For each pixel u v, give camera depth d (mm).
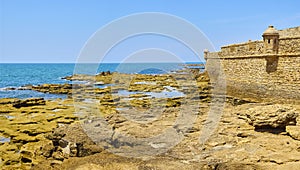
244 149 11266
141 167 9547
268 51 22172
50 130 16844
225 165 9664
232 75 28984
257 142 11969
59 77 82750
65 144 11867
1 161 12148
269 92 22359
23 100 27906
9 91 43062
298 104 20062
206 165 9766
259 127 13547
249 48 25812
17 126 18141
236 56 28188
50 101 30141
